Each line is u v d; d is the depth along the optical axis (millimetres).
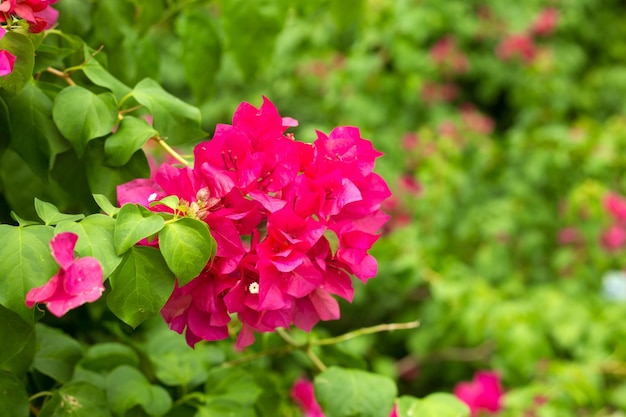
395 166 2883
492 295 2078
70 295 713
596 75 3824
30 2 803
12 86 797
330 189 792
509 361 1946
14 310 726
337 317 819
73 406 905
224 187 776
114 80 945
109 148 883
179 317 797
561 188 2758
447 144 2869
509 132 3506
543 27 3576
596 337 2021
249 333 828
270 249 771
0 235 741
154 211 791
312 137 2477
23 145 898
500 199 2840
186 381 1043
